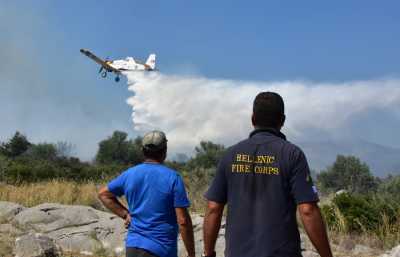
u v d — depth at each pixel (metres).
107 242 10.88
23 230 11.55
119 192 5.11
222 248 9.96
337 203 13.41
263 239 3.65
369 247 11.38
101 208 16.66
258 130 3.90
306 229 3.62
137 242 4.85
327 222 12.84
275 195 3.69
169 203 4.93
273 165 3.73
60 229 11.55
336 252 10.84
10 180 26.56
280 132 3.92
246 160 3.81
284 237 3.65
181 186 4.96
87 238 10.93
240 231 3.73
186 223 4.92
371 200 13.85
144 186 4.95
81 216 11.95
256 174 3.76
